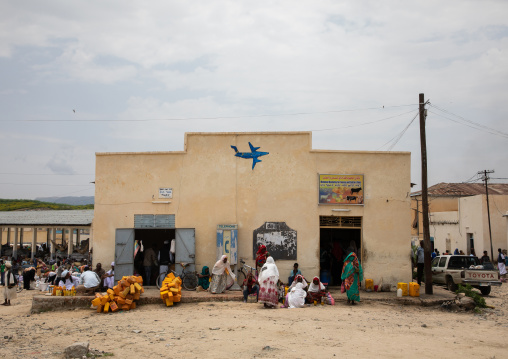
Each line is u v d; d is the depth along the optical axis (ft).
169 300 52.75
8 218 117.19
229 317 44.42
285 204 62.34
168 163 63.16
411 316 48.16
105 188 63.16
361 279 54.19
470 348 33.30
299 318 43.96
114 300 51.21
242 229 62.18
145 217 62.64
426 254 60.70
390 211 62.59
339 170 62.64
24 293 77.97
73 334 37.86
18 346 33.71
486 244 132.98
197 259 61.98
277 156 62.85
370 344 33.37
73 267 79.10
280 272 61.46
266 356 29.40
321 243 70.54
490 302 62.54
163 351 31.12
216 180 62.85
